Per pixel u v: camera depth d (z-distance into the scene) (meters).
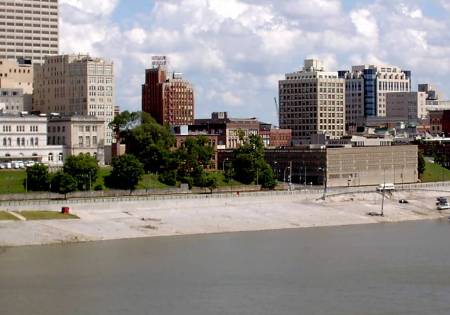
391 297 191.75
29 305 183.62
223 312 178.75
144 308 181.62
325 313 178.38
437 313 178.50
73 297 190.38
